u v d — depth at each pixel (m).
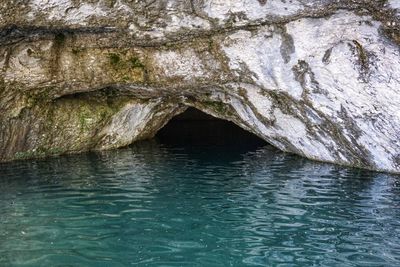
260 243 5.57
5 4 7.42
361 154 9.73
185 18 8.41
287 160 11.39
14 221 6.30
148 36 9.18
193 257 5.16
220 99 11.88
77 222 6.29
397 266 4.96
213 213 6.75
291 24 8.44
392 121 8.55
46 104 10.82
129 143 14.02
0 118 10.05
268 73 9.33
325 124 9.79
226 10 8.11
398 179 8.98
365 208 7.02
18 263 4.95
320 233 5.91
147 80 10.48
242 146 14.02
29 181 8.72
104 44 9.59
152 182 8.77
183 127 19.19
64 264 4.95
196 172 9.82
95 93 12.00
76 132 11.91
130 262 5.01
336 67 8.57
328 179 9.03
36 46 9.20
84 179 8.96
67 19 8.18
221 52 9.40
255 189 8.23
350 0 7.56
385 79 8.20
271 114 10.91
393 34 7.88
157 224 6.24
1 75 9.31
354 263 5.03
